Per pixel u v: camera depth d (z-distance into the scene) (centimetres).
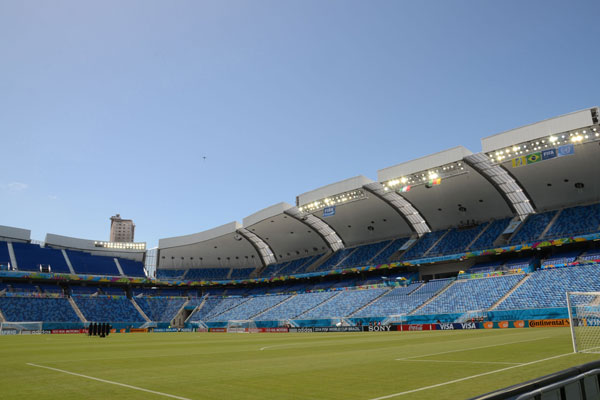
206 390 1018
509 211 6072
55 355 2148
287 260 8650
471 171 5231
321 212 6888
